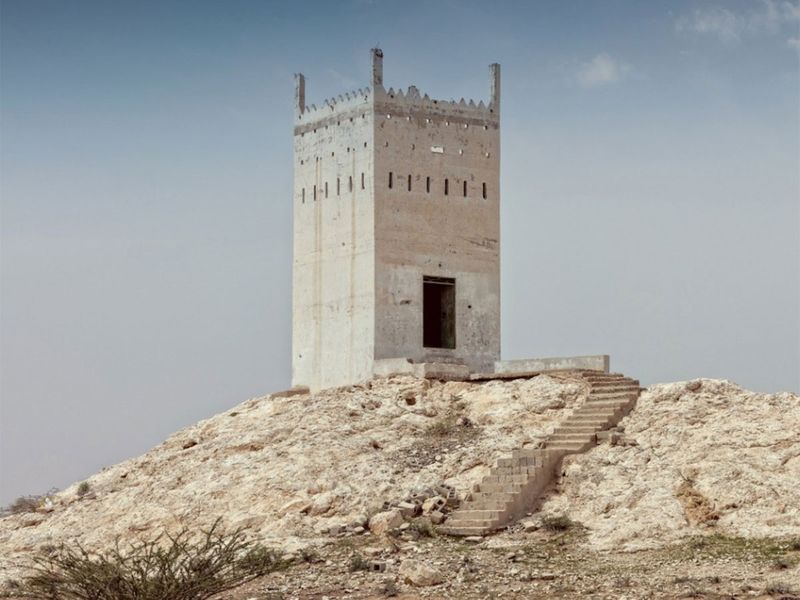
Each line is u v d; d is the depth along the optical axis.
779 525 47.16
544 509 51.06
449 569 45.66
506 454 53.25
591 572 44.78
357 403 58.31
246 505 52.59
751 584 42.16
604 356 57.94
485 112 65.88
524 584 43.75
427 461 54.06
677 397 54.50
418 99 64.12
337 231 64.31
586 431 53.84
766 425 51.56
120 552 51.47
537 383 57.75
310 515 51.53
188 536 51.69
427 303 66.69
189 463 56.78
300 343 65.62
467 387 58.94
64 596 44.06
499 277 65.56
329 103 65.19
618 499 50.00
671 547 46.97
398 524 50.34
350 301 63.41
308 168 65.94
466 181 65.06
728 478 49.38
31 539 54.25
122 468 58.69
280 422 58.28
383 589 43.91
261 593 44.28
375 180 62.66
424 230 63.72
